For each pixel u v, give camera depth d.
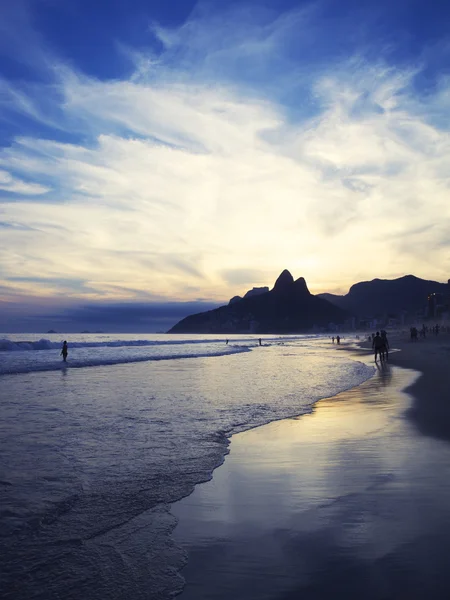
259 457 6.91
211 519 4.55
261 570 3.51
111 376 22.95
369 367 26.00
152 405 12.61
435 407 11.01
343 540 3.98
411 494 5.12
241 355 49.94
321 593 3.15
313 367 28.67
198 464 6.56
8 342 56.56
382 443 7.54
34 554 3.82
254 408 11.86
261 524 4.40
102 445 7.82
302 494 5.21
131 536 4.17
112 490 5.48
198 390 16.31
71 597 3.17
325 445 7.55
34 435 8.68
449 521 4.34
